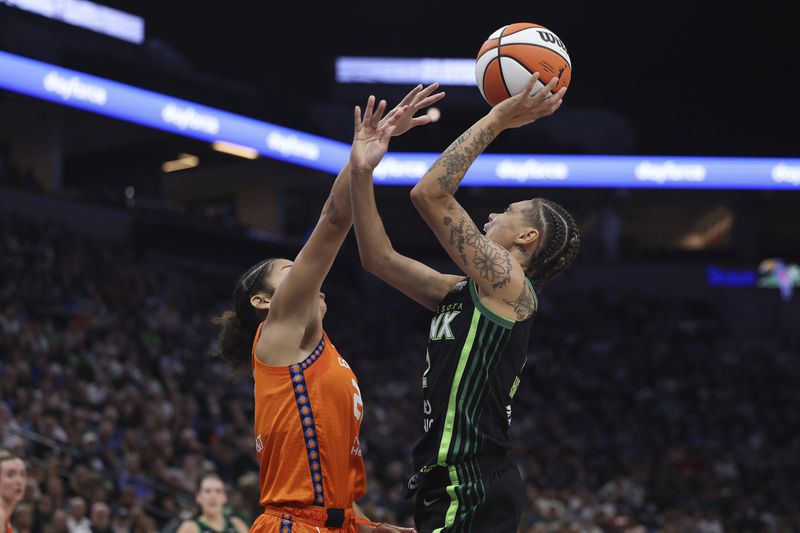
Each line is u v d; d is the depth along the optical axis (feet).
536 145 100.32
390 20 103.60
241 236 89.20
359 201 10.50
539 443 73.00
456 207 10.32
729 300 105.40
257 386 11.02
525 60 10.98
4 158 82.58
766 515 63.62
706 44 107.96
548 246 10.72
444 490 10.13
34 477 34.47
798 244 117.08
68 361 52.16
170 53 89.45
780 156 103.30
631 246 120.98
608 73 111.24
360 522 11.50
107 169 94.02
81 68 75.36
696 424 83.71
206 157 96.22
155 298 73.10
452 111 103.96
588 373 92.12
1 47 70.08
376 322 93.35
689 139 109.29
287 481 10.78
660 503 62.80
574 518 53.47
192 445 47.14
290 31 102.78
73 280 67.21
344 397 11.04
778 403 89.45
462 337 10.31
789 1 101.24
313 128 93.56
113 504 36.83
